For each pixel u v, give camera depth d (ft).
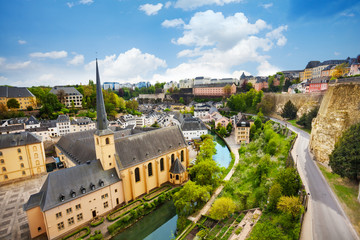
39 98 602.44
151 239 185.47
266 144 309.63
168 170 260.42
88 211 185.88
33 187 256.93
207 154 287.48
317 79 455.22
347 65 454.81
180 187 244.01
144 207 206.18
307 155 240.94
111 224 185.16
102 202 195.21
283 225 138.21
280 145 286.25
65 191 173.68
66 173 181.68
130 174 214.07
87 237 171.94
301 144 278.05
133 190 218.18
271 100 576.20
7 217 197.88
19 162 277.03
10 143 270.87
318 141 224.53
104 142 199.62
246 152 317.01
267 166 222.07
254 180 227.20
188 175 274.57
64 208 170.60
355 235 125.90
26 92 553.23
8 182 270.46
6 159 267.59
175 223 202.69
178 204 183.01
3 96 510.17
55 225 166.61
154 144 250.37
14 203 221.66
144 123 611.88
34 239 167.94
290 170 170.40
